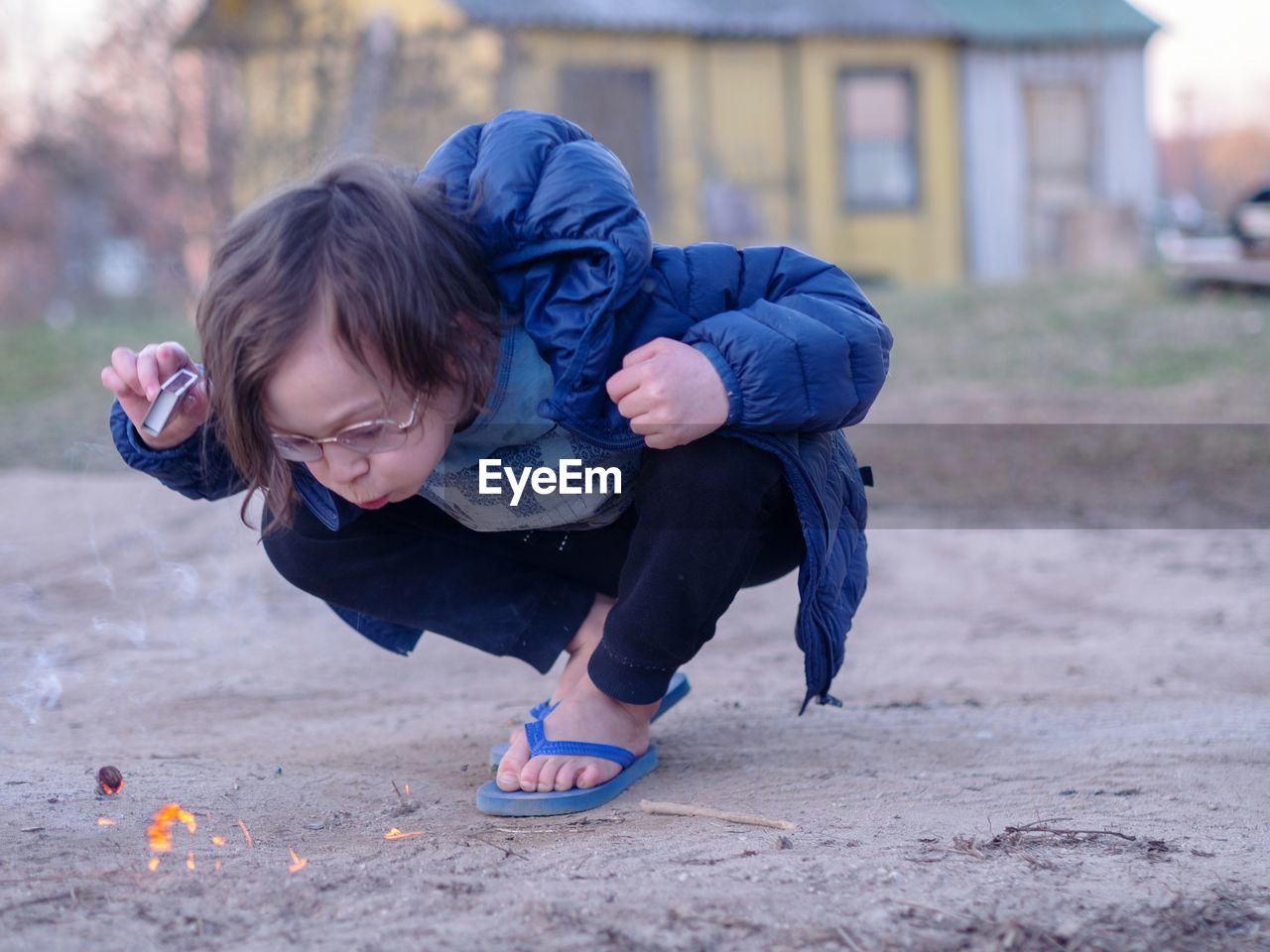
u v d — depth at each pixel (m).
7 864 1.76
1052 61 16.39
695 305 1.97
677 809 2.01
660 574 1.99
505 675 3.26
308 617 3.95
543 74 14.21
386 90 11.95
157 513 5.51
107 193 12.24
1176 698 2.77
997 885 1.64
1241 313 9.73
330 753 2.49
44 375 8.91
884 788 2.12
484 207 1.87
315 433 1.73
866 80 15.85
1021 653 3.34
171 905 1.60
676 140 14.98
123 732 2.69
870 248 16.02
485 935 1.50
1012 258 16.42
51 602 4.13
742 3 15.47
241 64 12.14
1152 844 1.81
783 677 3.14
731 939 1.49
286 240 1.70
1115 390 7.88
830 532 2.02
